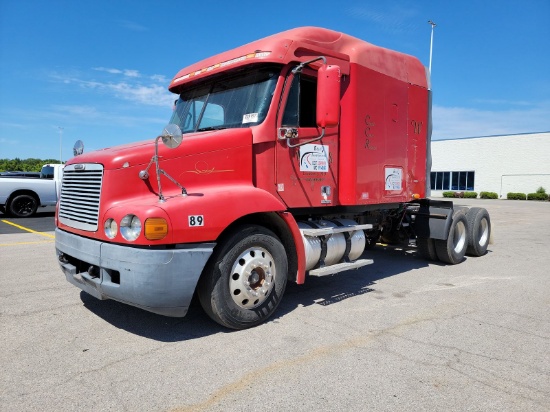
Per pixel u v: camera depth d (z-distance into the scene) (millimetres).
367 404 3055
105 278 4035
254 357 3818
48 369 3572
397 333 4430
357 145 5723
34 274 6883
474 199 38656
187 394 3180
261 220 4922
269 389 3260
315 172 5363
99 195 4164
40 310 5070
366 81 5895
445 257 7898
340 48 5688
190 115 5734
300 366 3648
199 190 4387
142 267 3760
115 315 4910
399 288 6242
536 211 23312
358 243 5824
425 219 7742
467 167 42000
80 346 4047
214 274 4230
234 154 4684
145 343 4125
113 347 4027
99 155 4359
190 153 4406
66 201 4801
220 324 4422
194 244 4016
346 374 3510
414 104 7051
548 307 5371
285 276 4805
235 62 5117
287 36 5082
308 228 5195
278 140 4934
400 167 6750
